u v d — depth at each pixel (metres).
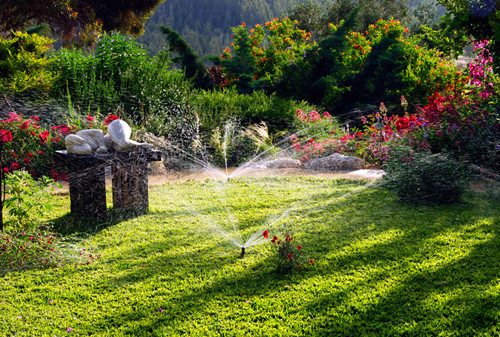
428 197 5.98
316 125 10.64
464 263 3.96
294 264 3.94
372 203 6.14
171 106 10.59
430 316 3.15
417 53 14.58
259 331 3.05
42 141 7.38
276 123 11.41
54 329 3.13
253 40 17.61
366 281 3.73
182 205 6.29
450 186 5.87
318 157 9.44
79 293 3.64
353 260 4.16
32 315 3.31
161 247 4.62
